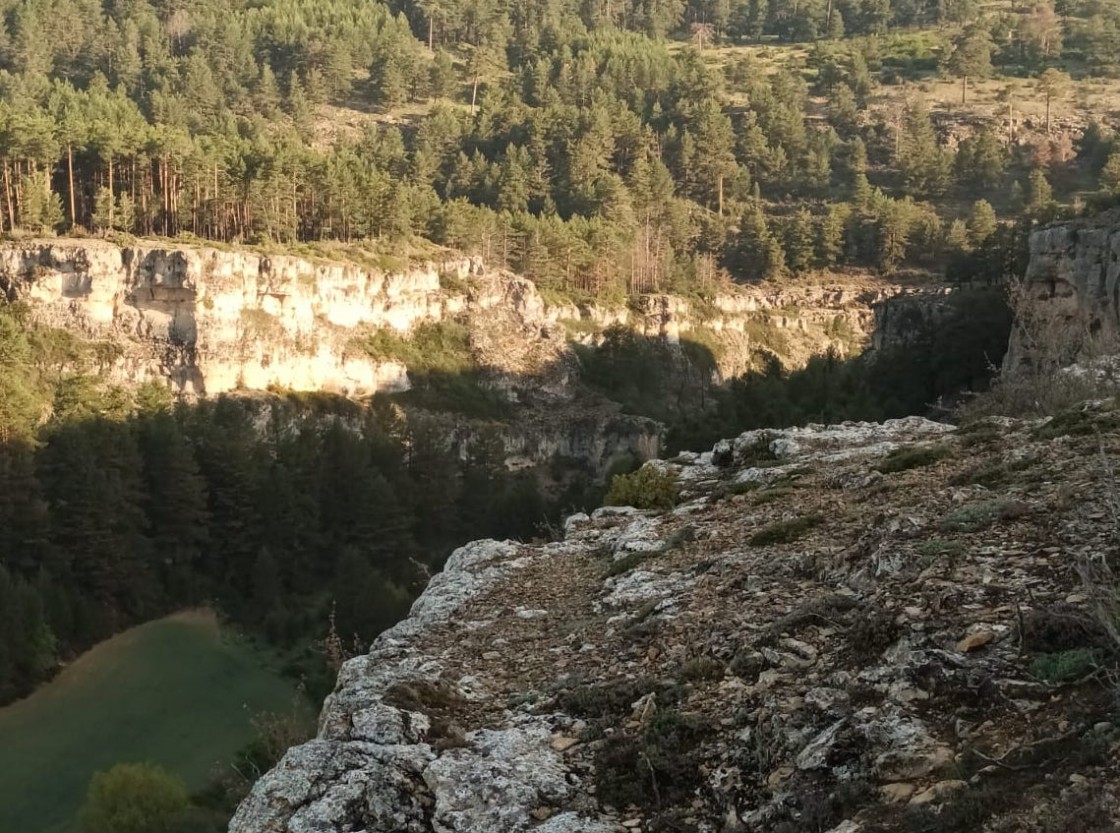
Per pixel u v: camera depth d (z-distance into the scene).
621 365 123.62
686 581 12.71
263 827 8.39
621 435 111.00
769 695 8.67
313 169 115.00
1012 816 6.09
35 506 64.75
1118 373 19.81
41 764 46.66
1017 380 25.67
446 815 8.23
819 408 62.94
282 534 74.06
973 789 6.53
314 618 65.69
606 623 11.96
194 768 45.47
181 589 68.62
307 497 76.31
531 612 13.38
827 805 7.11
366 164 141.88
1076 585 8.48
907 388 73.25
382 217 118.50
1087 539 9.45
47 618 59.25
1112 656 7.28
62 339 90.56
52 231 98.88
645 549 15.02
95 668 58.47
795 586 11.19
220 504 75.19
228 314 95.25
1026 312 30.58
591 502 58.72
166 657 60.41
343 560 70.06
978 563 9.59
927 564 9.85
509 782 8.41
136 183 107.25
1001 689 7.46
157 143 105.44
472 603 14.36
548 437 109.00
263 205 108.81
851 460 17.81
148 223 104.38
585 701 9.75
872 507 13.37
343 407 100.62
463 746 9.26
